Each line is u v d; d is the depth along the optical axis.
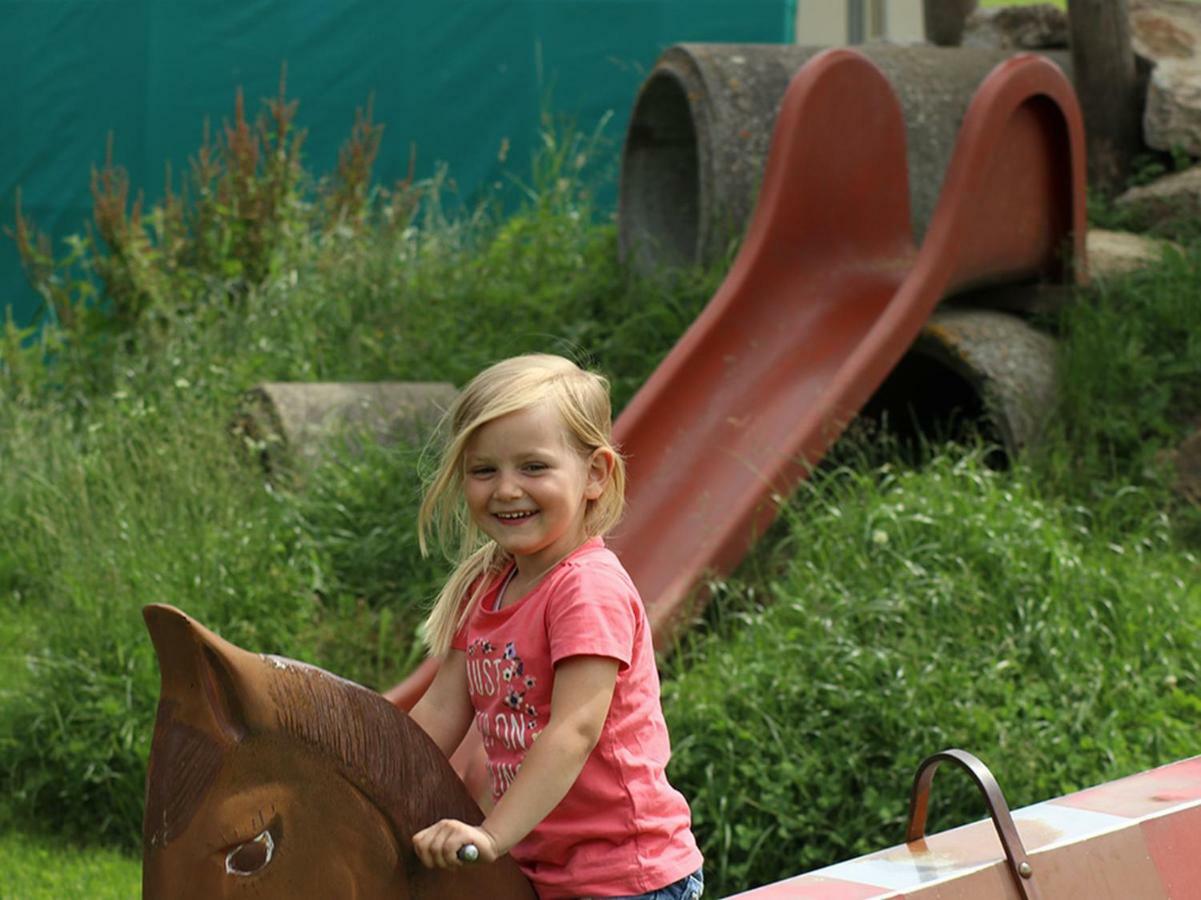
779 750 8.08
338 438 12.07
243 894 3.30
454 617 4.08
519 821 3.56
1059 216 12.42
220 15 18.94
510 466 3.82
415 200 16.94
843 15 21.25
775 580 10.21
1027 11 17.23
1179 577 10.05
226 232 16.19
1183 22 15.97
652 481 10.59
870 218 12.52
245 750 3.31
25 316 18.66
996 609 8.92
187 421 12.35
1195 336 12.01
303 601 10.48
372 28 19.22
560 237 15.67
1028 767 7.85
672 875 3.84
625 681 3.83
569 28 19.48
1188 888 4.21
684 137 15.37
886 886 3.74
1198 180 14.26
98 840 8.99
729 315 11.59
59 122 18.83
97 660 9.61
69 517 11.55
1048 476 11.27
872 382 10.81
